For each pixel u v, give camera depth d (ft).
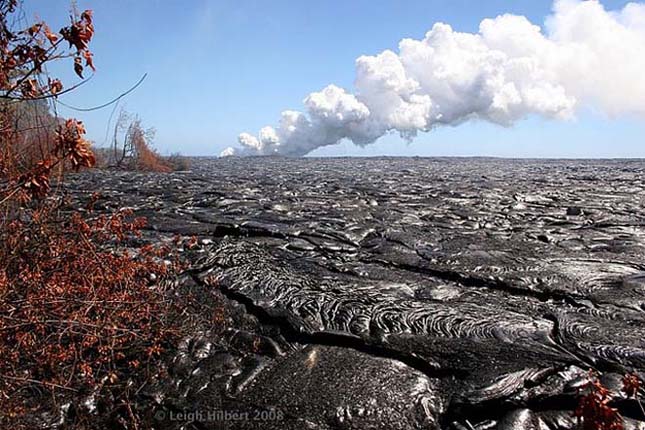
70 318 11.37
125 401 11.40
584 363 13.14
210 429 10.80
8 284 10.83
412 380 12.66
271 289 18.43
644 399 11.14
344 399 11.79
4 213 12.23
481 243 27.27
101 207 37.17
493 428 10.90
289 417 11.16
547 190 61.11
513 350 13.85
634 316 16.38
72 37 9.70
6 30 9.96
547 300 18.47
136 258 18.88
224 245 24.86
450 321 15.80
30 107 13.17
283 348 14.47
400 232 30.17
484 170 120.06
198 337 14.57
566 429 10.71
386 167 138.41
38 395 11.27
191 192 53.93
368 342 14.42
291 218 35.06
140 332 13.37
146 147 102.89
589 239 28.71
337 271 21.62
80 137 10.43
